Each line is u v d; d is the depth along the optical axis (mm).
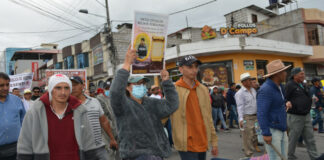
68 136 2396
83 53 24500
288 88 4473
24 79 7164
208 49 15398
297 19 20578
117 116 2506
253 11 23016
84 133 2521
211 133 3162
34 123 2312
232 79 15914
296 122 4406
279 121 3211
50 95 2424
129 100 2578
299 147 5914
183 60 3078
